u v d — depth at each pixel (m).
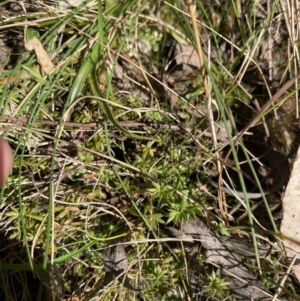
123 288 0.25
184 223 0.25
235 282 0.25
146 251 0.25
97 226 0.25
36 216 0.24
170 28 0.28
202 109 0.27
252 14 0.28
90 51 0.24
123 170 0.25
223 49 0.29
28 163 0.24
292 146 0.27
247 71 0.29
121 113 0.25
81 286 0.25
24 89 0.25
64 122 0.24
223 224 0.25
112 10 0.25
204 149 0.25
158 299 0.26
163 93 0.28
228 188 0.25
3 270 0.24
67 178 0.25
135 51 0.28
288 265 0.24
